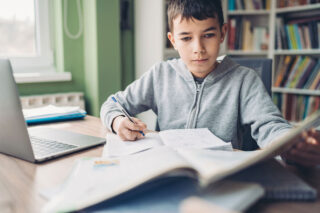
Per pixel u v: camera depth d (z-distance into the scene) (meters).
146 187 0.48
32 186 0.56
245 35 2.50
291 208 0.45
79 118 1.27
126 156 0.62
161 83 1.27
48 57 2.23
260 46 2.52
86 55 2.20
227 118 1.13
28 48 2.17
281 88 2.47
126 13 2.29
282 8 2.40
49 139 0.89
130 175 0.49
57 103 2.04
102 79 2.14
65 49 2.14
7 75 0.64
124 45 2.34
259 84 1.10
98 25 2.07
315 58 2.33
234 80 1.14
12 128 0.69
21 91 1.97
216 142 0.79
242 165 0.42
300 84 2.38
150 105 1.31
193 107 1.17
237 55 2.67
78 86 2.24
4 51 2.07
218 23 1.05
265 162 0.56
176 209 0.42
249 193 0.42
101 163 0.58
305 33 2.31
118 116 0.98
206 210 0.33
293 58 2.40
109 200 0.46
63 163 0.69
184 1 1.00
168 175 0.45
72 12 2.13
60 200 0.45
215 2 1.03
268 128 0.90
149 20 2.23
